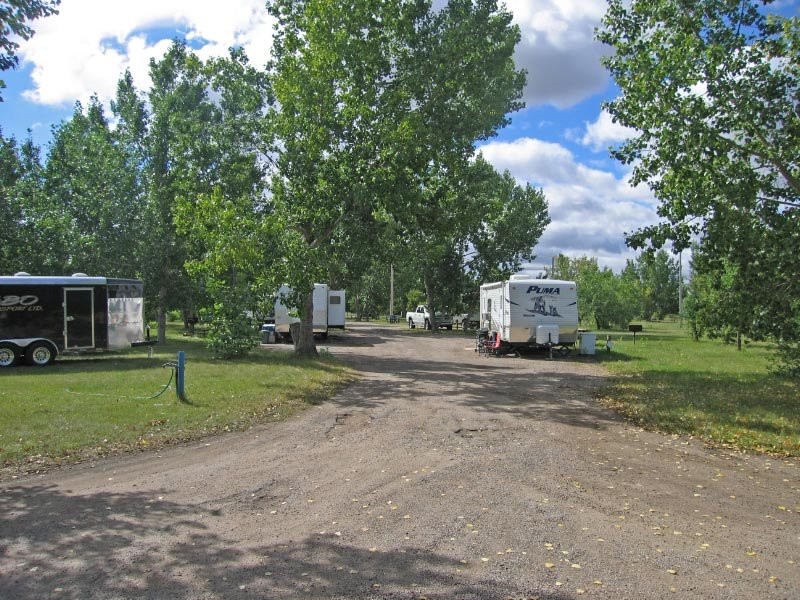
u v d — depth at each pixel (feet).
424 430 32.50
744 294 39.34
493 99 69.36
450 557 15.80
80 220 85.66
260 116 72.08
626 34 41.04
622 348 92.12
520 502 20.43
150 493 21.31
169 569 15.01
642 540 17.15
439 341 110.32
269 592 13.80
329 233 66.33
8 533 17.37
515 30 67.56
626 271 264.72
